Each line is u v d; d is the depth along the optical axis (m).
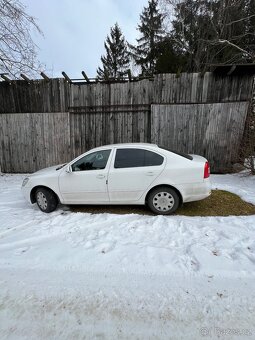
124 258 2.79
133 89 7.89
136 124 8.09
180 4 14.76
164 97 7.74
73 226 3.76
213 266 2.58
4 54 7.45
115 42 26.61
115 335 1.79
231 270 2.51
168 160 4.10
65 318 1.97
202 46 14.01
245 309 2.01
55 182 4.43
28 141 8.89
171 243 3.13
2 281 2.46
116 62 26.56
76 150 8.66
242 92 7.30
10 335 1.81
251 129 6.97
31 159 9.02
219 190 5.76
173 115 7.80
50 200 4.52
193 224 3.73
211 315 1.95
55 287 2.35
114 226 3.72
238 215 4.21
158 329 1.83
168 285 2.33
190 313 1.98
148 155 4.18
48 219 4.14
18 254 2.96
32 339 1.77
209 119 7.64
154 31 20.14
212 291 2.23
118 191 4.21
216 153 7.81
